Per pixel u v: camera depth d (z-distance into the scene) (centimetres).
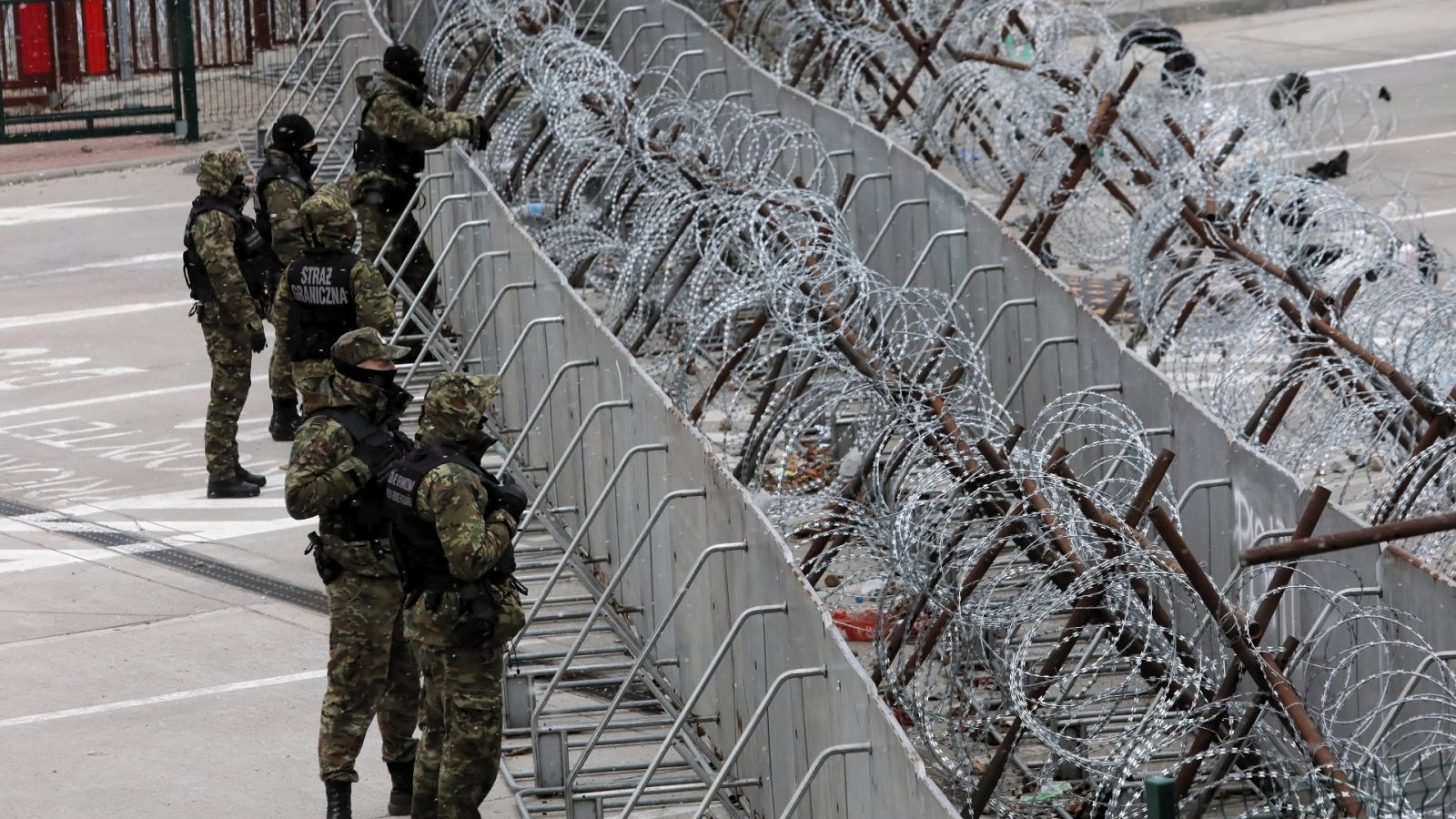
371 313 3816
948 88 5509
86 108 9894
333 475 2791
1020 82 5009
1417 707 2595
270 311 4341
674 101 6144
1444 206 7012
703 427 4538
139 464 5072
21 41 9725
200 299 4638
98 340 6406
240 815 3025
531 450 4422
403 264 4809
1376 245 4188
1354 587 2775
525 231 4369
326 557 2855
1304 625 2920
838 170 5591
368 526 2834
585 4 7219
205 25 10006
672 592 3328
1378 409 3350
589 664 3516
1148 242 4453
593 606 3772
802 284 3781
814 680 2506
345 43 7150
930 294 4281
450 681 2667
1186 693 2722
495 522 2634
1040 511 2691
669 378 4644
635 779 3109
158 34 9869
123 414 5556
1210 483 3183
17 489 4884
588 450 3881
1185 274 4428
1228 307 4553
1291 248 4394
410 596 2683
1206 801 2464
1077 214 5341
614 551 3738
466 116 5091
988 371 4541
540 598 3341
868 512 3198
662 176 4894
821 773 2503
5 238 8006
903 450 3322
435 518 2602
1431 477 3014
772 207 4194
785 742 2684
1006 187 5562
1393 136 8256
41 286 7225
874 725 2236
